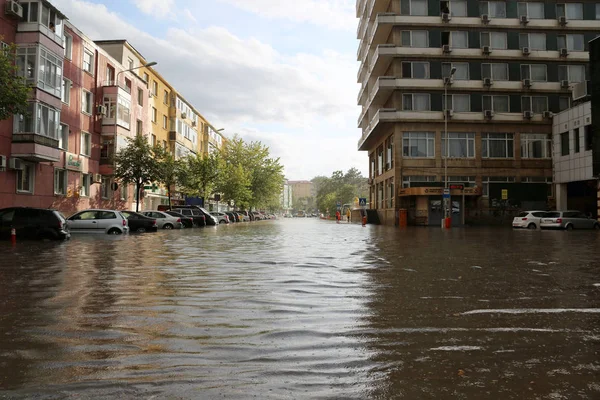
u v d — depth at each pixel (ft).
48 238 64.95
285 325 17.54
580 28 144.05
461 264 37.04
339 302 21.91
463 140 141.79
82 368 12.62
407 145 140.15
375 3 152.15
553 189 141.69
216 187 203.00
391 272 32.30
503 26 142.61
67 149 100.17
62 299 22.31
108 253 45.01
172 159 132.57
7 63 56.39
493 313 19.66
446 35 142.72
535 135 142.82
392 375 12.21
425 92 140.87
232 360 13.38
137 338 15.65
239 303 21.59
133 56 142.51
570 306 21.11
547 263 37.63
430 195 138.00
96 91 113.09
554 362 13.29
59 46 89.81
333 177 473.67
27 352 14.03
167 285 26.53
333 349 14.52
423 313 19.66
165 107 174.70
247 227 129.08
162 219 110.11
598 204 114.62
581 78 144.15
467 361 13.38
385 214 156.46
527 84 141.18
